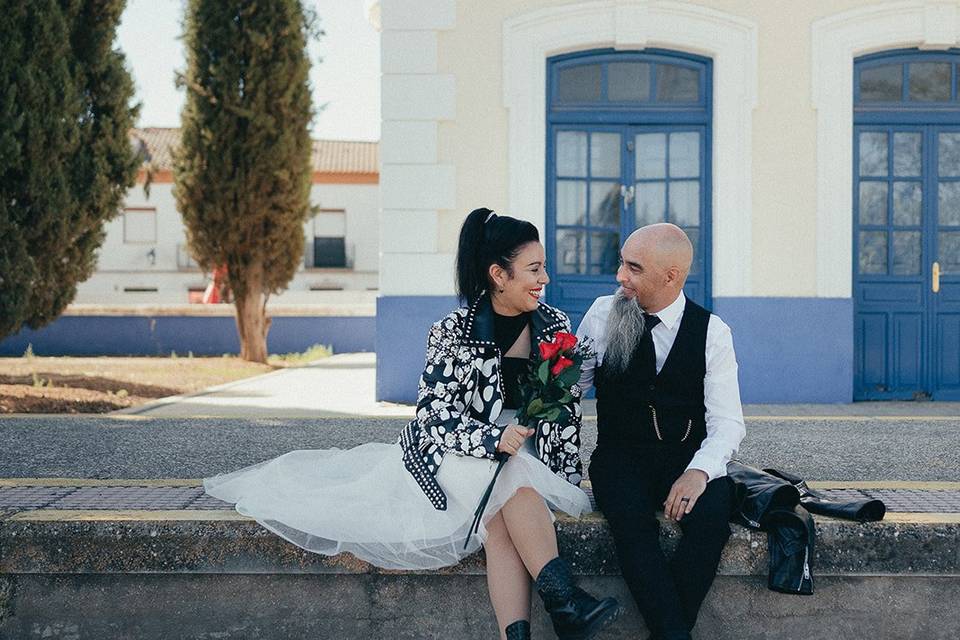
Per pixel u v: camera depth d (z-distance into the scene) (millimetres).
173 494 3531
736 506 3057
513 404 3039
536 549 2773
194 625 3139
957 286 7352
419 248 7062
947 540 3061
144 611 3143
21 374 9102
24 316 7734
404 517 2945
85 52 7898
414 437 3002
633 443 3141
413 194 7051
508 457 2846
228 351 16250
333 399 7449
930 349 7336
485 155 7098
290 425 5531
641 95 7312
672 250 3029
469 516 2908
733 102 7133
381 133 7066
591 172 7363
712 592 3098
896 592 3098
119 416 5969
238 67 11812
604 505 2973
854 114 7273
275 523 3072
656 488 3098
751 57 7098
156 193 35844
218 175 12062
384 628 3141
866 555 3064
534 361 2979
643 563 2824
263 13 11742
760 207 7137
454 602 3125
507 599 2822
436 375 2998
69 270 8062
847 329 7105
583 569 3049
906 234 7336
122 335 16172
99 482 3773
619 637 3098
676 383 3066
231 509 3256
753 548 3029
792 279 7152
